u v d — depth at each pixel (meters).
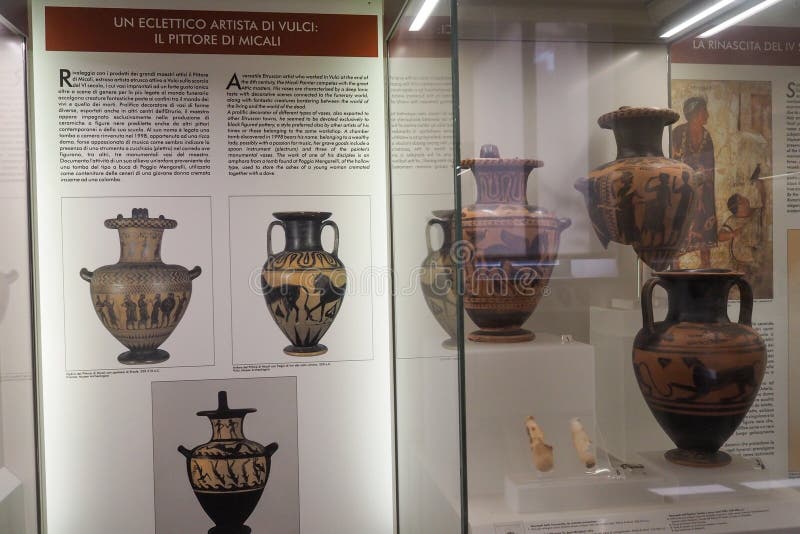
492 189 1.70
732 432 1.75
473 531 1.62
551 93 1.78
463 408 1.55
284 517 2.35
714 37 1.90
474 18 1.73
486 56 1.75
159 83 2.25
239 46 2.29
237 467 2.24
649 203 1.78
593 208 1.78
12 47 2.02
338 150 2.34
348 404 2.37
